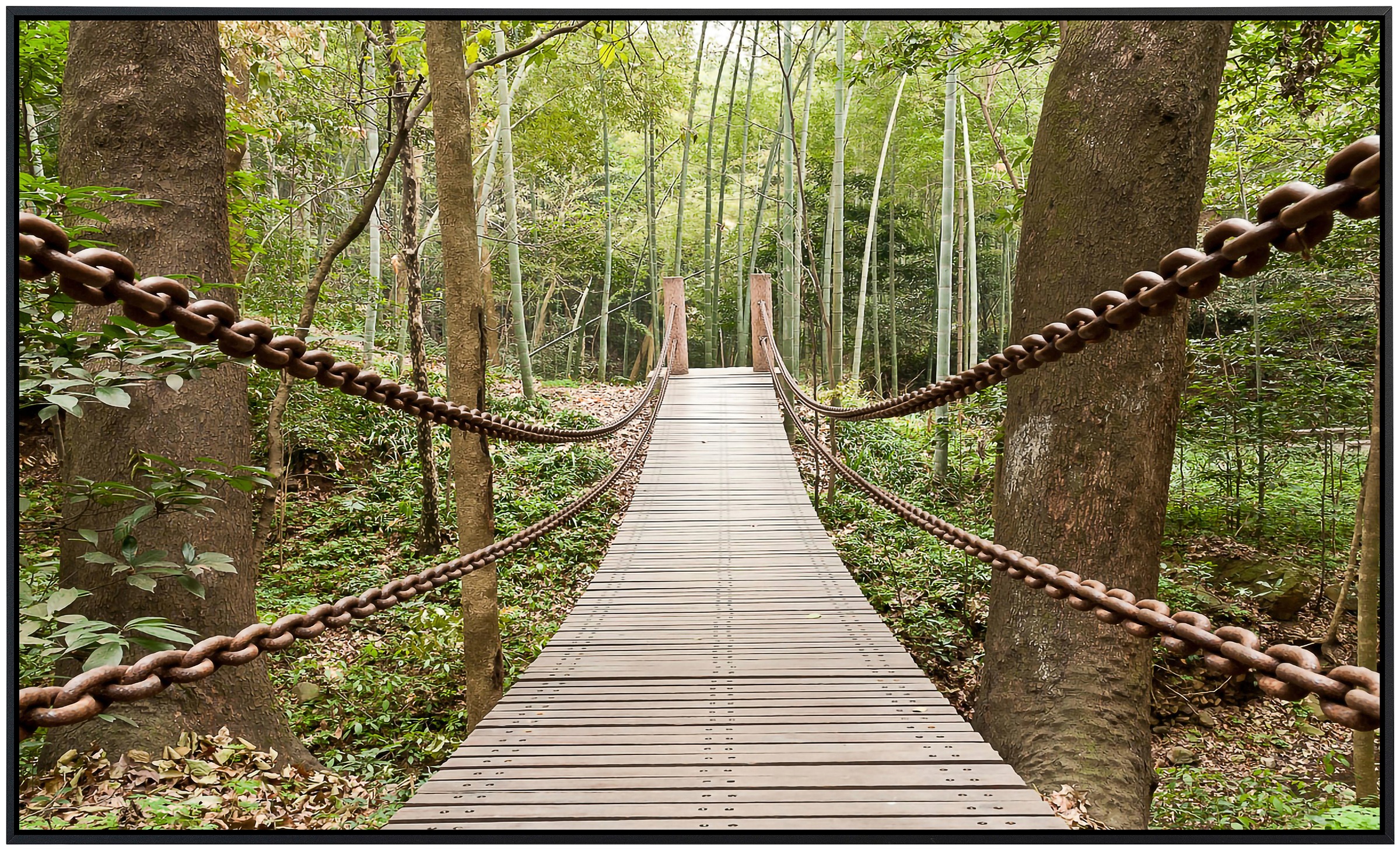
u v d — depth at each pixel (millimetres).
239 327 1478
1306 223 984
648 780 2525
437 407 2779
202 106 3307
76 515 3064
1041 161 3611
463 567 2588
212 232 3318
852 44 10586
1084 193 3424
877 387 13281
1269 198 1007
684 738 2861
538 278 16703
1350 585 6070
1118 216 3355
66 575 3082
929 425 9164
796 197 12312
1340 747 5121
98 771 2869
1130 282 1442
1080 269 3410
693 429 9336
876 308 13219
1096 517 3393
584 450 9070
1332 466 7020
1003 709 3516
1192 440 7070
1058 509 3459
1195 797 4383
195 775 2939
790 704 3195
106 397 1795
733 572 5215
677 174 17188
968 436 8445
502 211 14891
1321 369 6590
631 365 21688
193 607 3121
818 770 2590
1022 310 3637
